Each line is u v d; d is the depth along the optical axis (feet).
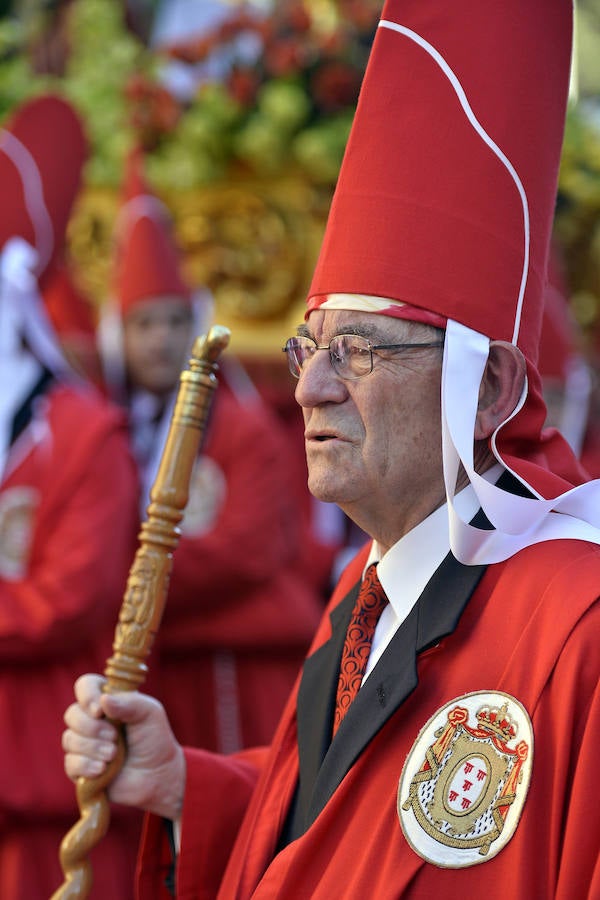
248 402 37.11
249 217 44.21
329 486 15.07
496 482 15.29
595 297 46.26
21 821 28.76
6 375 30.58
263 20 42.24
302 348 15.61
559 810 12.96
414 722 14.28
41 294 33.04
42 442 30.12
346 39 42.01
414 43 15.12
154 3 46.24
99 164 44.29
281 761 16.76
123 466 30.96
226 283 44.47
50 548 29.48
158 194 44.11
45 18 46.14
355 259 15.05
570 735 13.08
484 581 14.58
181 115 43.32
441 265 14.73
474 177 14.83
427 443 14.89
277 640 33.78
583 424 40.65
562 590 13.84
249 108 42.88
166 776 17.48
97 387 40.70
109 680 17.44
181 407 17.94
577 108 45.01
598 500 14.73
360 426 14.97
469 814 13.35
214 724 33.47
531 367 14.90
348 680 15.83
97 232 44.62
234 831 17.53
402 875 13.43
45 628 28.63
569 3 15.31
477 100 14.89
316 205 44.21
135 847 30.14
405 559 15.37
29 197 32.30
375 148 15.20
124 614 17.58
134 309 36.11
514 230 14.89
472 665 14.11
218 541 33.04
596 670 13.26
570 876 12.59
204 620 33.37
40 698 29.32
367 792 14.26
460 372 14.53
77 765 17.25
